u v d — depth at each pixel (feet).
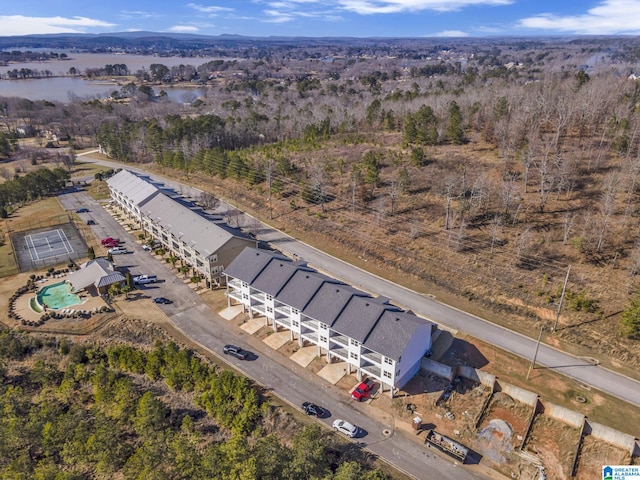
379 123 393.91
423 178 282.15
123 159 447.01
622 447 128.57
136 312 198.18
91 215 310.04
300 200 296.92
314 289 171.83
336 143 363.35
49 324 191.01
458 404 147.74
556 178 245.24
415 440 135.95
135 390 155.53
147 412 137.69
